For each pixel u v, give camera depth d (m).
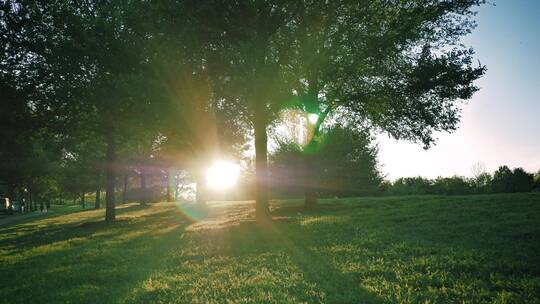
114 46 16.08
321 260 9.74
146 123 16.88
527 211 15.33
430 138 21.64
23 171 43.09
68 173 50.41
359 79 21.20
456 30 20.34
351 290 7.17
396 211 18.95
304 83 22.38
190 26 15.96
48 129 21.91
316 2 17.55
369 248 10.83
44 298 8.23
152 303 7.26
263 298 6.91
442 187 34.69
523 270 7.67
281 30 17.69
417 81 19.16
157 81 15.55
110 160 27.39
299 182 40.78
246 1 16.03
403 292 6.79
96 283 9.24
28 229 28.78
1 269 12.00
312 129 25.06
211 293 7.59
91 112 20.19
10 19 18.55
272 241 13.27
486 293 6.41
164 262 11.11
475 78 18.77
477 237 11.16
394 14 19.58
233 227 18.16
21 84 19.25
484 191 32.53
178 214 30.78
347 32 19.38
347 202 26.12
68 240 18.34
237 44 16.20
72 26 16.97
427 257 9.15
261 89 15.96
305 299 6.86
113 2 16.58
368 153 42.47
